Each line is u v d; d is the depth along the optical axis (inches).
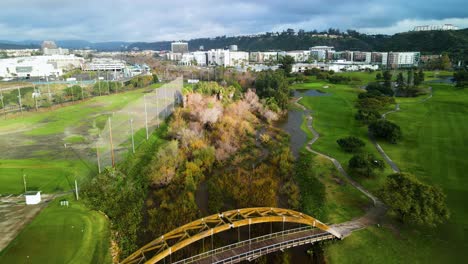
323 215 2536.9
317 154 3863.2
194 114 4672.7
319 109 6333.7
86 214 2502.5
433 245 2151.8
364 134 4549.7
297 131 4958.2
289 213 2329.0
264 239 2155.5
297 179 3230.8
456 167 3302.2
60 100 6589.6
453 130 4507.9
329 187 3006.9
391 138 4077.3
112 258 2057.1
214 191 2935.5
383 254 2086.6
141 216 2576.3
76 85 7258.9
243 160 3708.2
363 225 2384.4
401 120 5108.3
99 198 2726.4
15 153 3735.2
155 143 4131.4
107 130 4626.0
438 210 2242.9
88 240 2192.4
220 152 3654.0
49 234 2228.1
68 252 2055.9
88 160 3535.9
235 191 2891.2
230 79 7859.3
